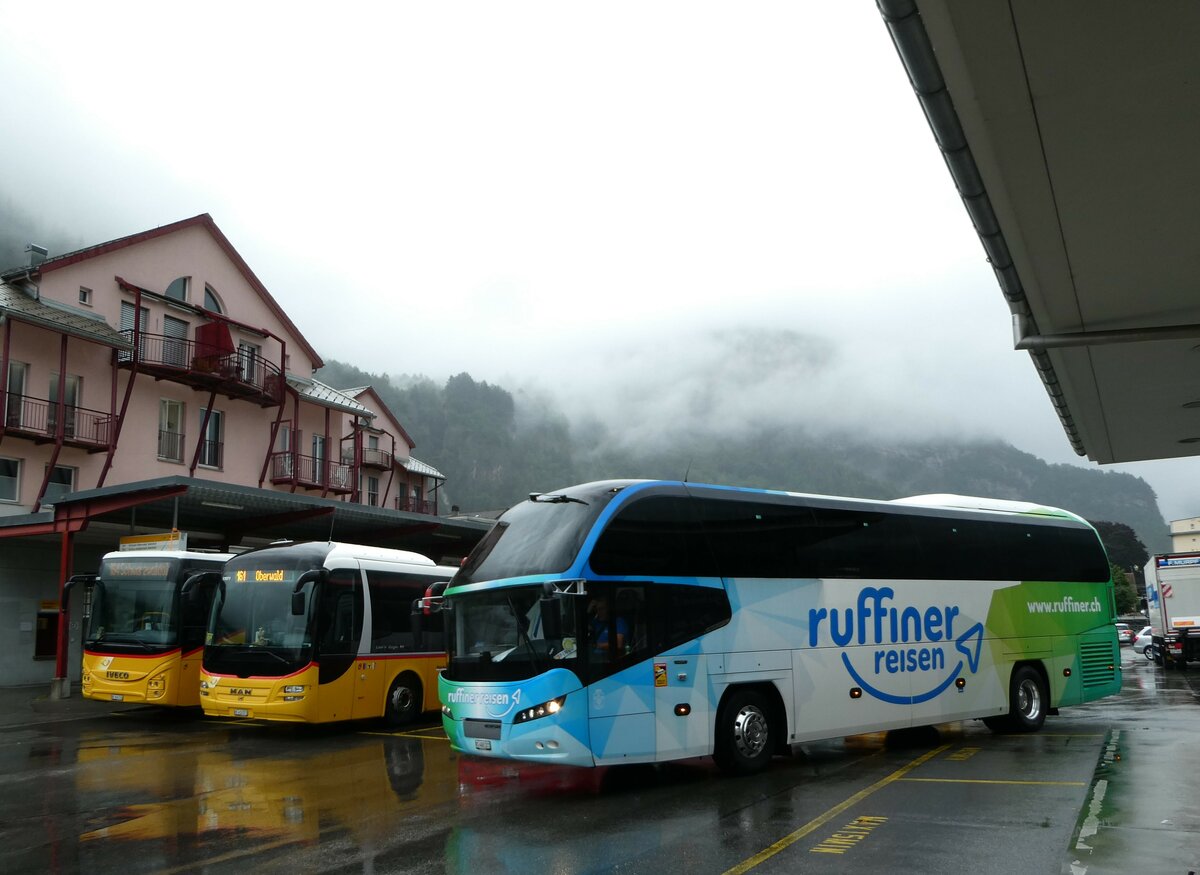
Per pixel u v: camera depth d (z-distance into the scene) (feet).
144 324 109.70
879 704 41.70
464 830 27.66
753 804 30.78
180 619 60.44
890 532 44.50
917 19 19.67
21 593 91.20
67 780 38.17
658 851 24.50
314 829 28.17
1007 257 31.50
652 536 35.78
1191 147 24.41
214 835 27.58
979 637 47.14
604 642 33.53
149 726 59.77
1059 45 20.22
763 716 37.52
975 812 28.09
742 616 37.55
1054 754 40.06
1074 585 53.16
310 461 134.10
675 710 34.73
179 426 114.62
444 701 35.55
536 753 32.14
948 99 22.54
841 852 23.76
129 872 23.62
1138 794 29.71
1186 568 108.06
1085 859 21.91
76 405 99.96
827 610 40.65
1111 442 63.98
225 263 123.54
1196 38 19.93
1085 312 36.55
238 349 124.16
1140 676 101.19
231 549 67.15
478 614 35.17
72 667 94.43
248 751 47.09
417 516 88.17
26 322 93.66
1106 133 23.75
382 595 57.93
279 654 52.65
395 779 37.45
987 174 25.81
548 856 24.22
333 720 53.16
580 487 36.91
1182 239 29.94
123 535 91.20
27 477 94.02
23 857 25.27
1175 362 45.37
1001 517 50.72
